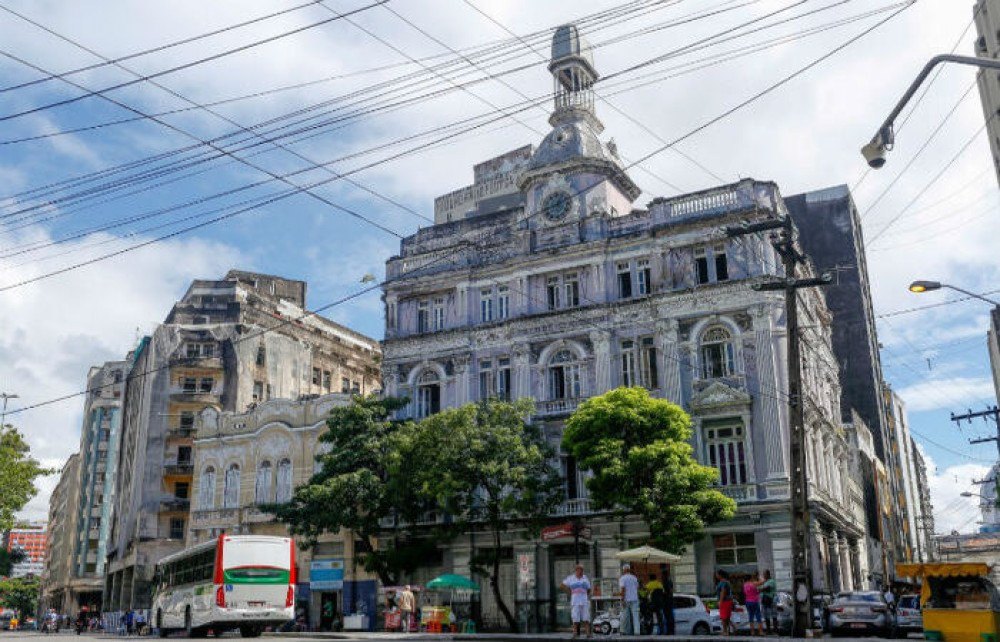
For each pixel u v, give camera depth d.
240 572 29.28
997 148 40.50
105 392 106.44
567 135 46.78
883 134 14.16
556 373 42.78
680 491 32.12
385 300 48.78
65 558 109.62
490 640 25.83
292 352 74.31
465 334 45.25
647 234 41.69
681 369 39.34
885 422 72.00
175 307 72.06
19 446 49.59
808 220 68.50
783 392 37.31
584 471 37.69
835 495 44.69
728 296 39.06
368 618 43.94
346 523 40.22
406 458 38.91
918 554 90.50
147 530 63.12
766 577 26.59
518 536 40.94
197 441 55.34
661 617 25.41
